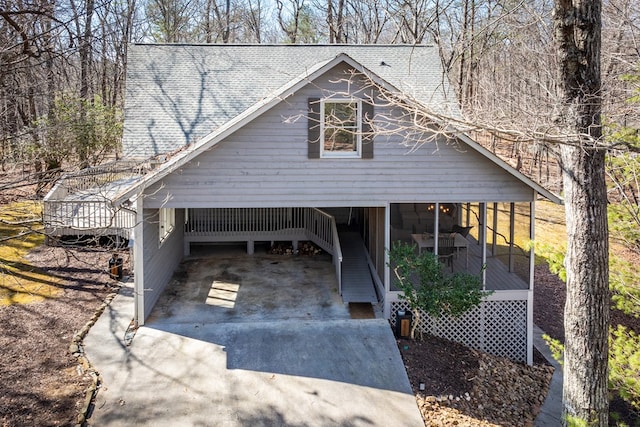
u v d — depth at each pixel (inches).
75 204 565.3
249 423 281.7
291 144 408.8
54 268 520.4
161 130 561.6
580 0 248.8
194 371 332.2
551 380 389.1
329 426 282.7
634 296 278.7
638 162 273.6
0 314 401.1
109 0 299.3
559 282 623.2
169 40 1257.4
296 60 679.1
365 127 408.5
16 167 348.5
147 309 414.3
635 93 295.1
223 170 406.0
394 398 314.8
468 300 376.5
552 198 408.2
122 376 321.4
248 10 1525.6
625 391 260.7
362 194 417.7
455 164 416.2
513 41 513.0
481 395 337.7
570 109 255.0
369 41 1170.0
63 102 557.3
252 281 512.4
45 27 295.4
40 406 279.9
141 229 394.9
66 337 369.7
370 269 529.3
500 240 477.4
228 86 633.6
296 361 350.6
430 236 446.0
